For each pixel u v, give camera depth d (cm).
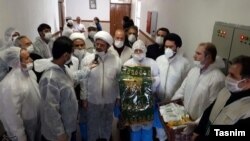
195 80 178
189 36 284
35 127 182
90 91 208
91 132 227
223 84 160
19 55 163
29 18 393
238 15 176
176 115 177
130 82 198
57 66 156
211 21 223
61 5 822
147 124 211
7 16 286
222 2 202
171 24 370
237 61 119
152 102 201
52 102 151
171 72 218
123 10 946
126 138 257
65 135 164
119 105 221
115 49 247
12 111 157
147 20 560
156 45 281
